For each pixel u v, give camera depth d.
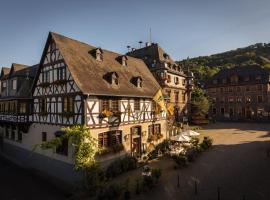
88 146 15.24
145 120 21.91
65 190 15.77
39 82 20.34
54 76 18.52
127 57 25.95
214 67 80.69
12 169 21.11
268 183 12.63
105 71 19.91
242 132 30.81
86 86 16.23
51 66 18.86
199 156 19.44
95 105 16.59
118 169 16.92
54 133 18.25
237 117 47.88
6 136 26.81
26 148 22.31
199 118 39.19
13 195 15.41
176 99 35.31
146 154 21.17
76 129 15.20
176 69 36.34
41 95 20.00
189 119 39.03
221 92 50.69
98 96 16.86
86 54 20.03
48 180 17.78
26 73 23.38
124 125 19.20
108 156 17.38
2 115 25.16
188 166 17.08
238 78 48.28
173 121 30.50
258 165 15.80
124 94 18.83
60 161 17.59
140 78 22.12
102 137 17.12
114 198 12.81
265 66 70.25
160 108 23.86
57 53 18.22
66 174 16.98
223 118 49.34
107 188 13.46
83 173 15.46
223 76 51.47
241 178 13.73
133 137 20.34
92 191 14.05
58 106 18.00
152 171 14.88
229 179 13.79
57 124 18.00
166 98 25.88
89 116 16.05
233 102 48.75
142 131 21.44
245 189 12.19
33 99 21.30
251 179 13.42
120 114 18.58
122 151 18.86
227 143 24.09
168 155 21.05
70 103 16.98
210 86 52.22
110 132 17.80
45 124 19.39
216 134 29.73
